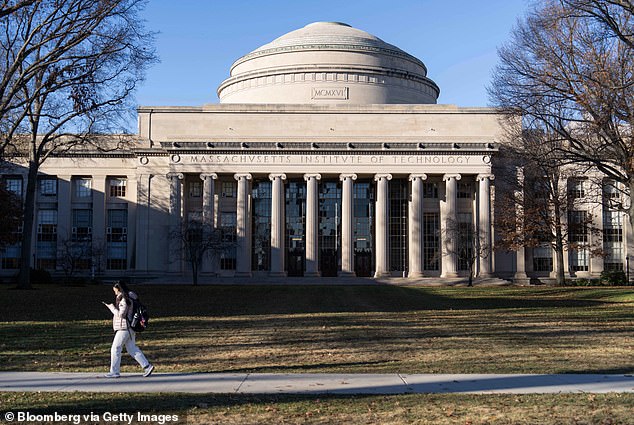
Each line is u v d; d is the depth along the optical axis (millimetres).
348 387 16844
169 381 17766
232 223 91312
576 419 13641
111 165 93875
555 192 78438
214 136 92438
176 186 87438
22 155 66688
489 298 55500
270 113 92875
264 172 87812
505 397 15680
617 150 45281
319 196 91188
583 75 42094
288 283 84750
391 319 36812
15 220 79875
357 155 87812
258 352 23625
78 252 88562
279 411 14391
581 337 27922
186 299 54312
